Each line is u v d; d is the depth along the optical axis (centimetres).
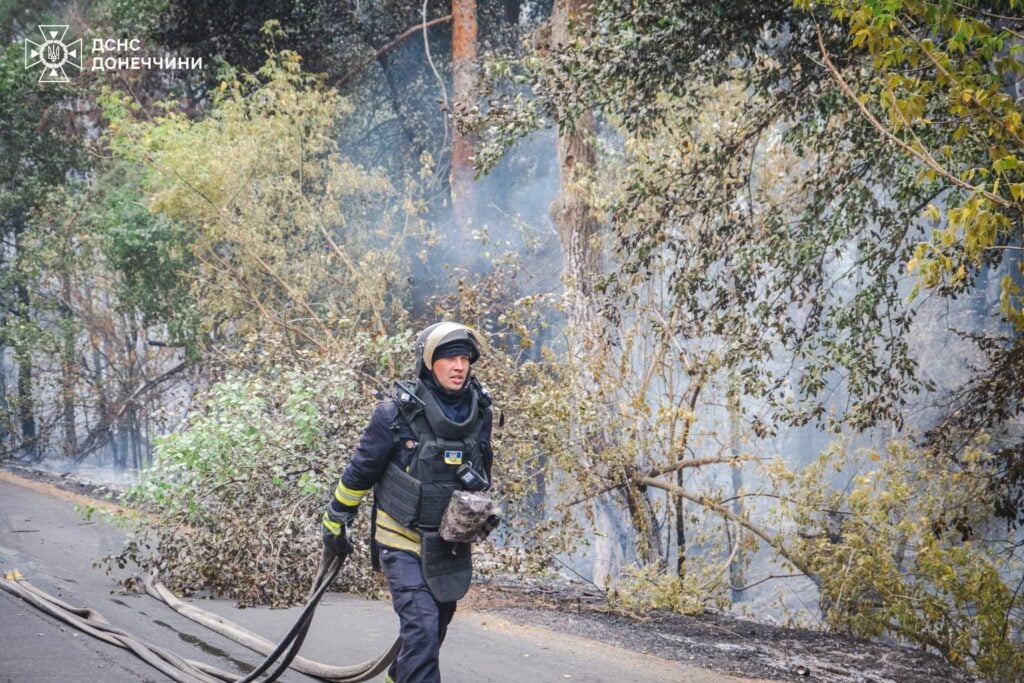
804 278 952
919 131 798
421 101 2052
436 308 1074
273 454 779
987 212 552
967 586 797
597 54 898
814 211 938
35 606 645
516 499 902
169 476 768
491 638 653
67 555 896
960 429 903
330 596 789
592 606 853
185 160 1475
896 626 839
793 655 661
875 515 883
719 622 830
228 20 1961
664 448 1038
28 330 2075
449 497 395
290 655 455
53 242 2077
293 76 1622
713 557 1059
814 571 953
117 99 1639
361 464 397
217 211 1497
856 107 894
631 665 596
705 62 945
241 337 1560
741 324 979
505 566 900
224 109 1608
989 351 930
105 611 664
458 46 1780
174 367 2103
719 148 963
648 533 1056
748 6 870
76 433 2236
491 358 946
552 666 582
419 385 402
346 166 1642
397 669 394
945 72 604
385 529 402
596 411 991
